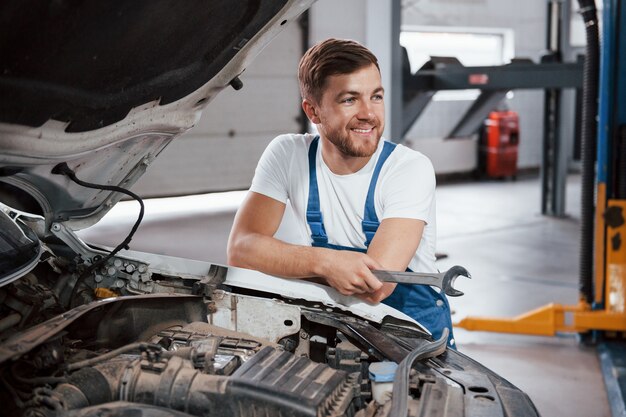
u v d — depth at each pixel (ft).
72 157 5.06
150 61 4.84
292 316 5.72
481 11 34.27
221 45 5.27
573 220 27.09
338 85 5.71
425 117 34.45
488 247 22.81
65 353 5.00
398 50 18.33
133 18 4.28
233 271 6.08
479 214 28.17
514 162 36.24
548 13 24.29
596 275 13.87
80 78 4.44
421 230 6.05
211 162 27.35
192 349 4.70
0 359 4.17
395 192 6.08
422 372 4.99
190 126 6.03
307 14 28.07
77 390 4.26
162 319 5.56
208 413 4.26
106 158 5.67
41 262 6.18
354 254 5.70
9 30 3.73
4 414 4.27
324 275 5.75
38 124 4.50
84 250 6.28
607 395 11.73
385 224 6.03
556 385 12.21
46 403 4.12
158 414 4.12
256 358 4.64
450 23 33.55
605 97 13.21
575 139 39.09
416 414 4.27
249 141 28.02
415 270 6.50
